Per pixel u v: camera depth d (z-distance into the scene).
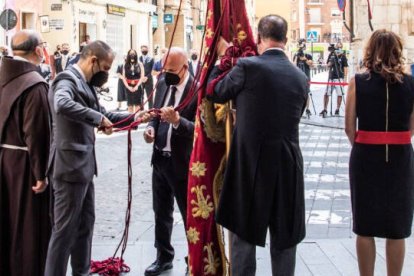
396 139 4.76
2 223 4.94
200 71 4.87
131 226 7.54
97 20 33.22
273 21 4.47
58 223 4.90
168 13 44.56
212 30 4.75
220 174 4.79
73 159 4.86
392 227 4.77
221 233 4.84
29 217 4.92
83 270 5.34
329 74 20.30
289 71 4.41
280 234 4.37
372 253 4.92
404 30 21.61
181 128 5.30
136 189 9.65
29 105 4.79
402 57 4.77
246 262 4.44
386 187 4.76
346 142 14.73
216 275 4.84
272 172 4.32
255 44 4.78
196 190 4.76
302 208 4.48
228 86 4.38
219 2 4.76
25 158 4.90
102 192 9.43
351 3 22.05
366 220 4.79
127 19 37.72
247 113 4.33
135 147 13.98
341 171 11.02
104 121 4.72
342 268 5.87
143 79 19.75
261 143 4.31
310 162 12.02
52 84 4.89
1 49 16.89
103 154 13.04
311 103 23.30
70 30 29.53
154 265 5.82
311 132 16.67
